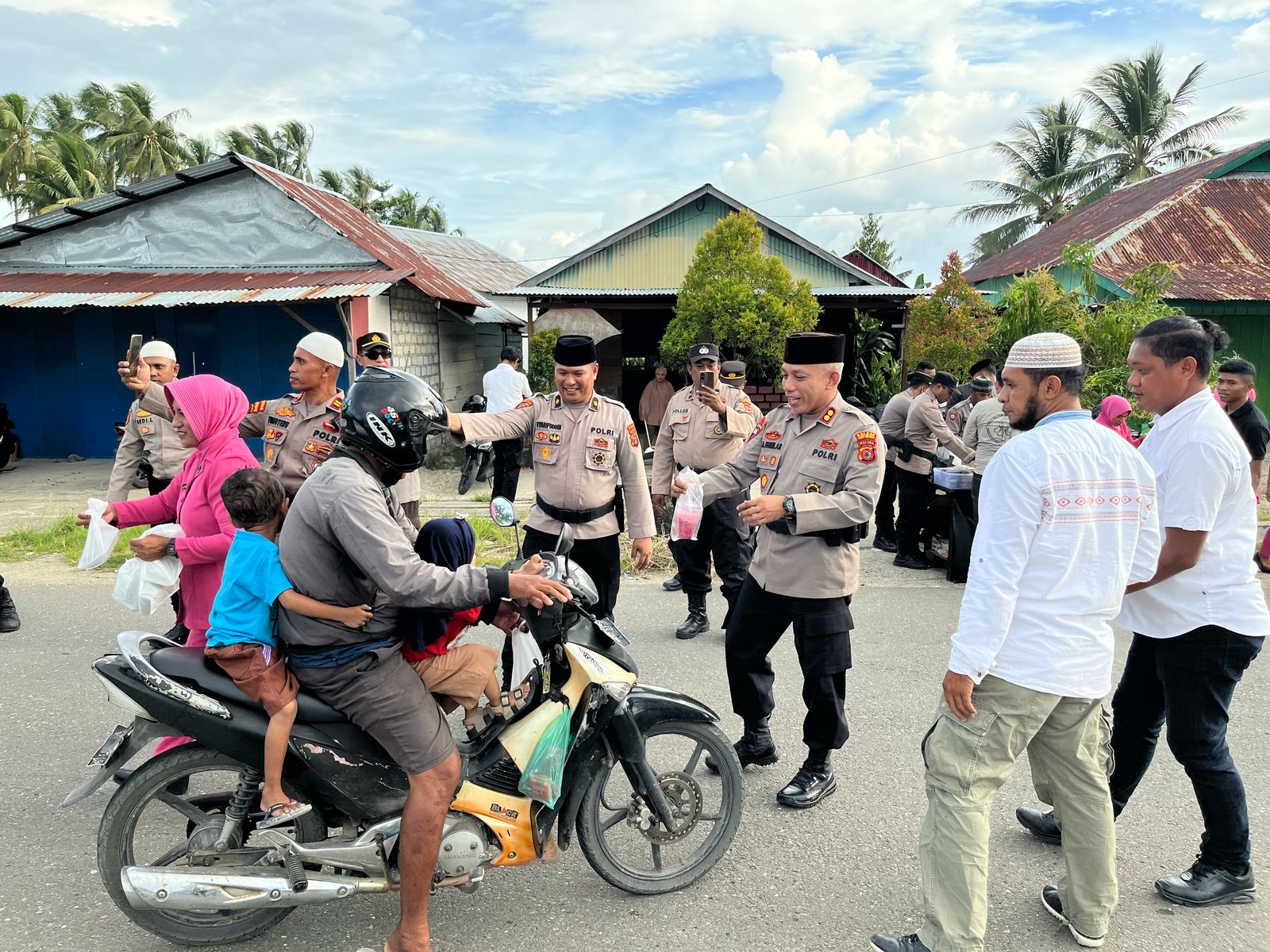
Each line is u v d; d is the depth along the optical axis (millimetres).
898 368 16547
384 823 2734
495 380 10422
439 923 2994
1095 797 2773
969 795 2635
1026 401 2684
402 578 2463
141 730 2738
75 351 14742
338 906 3092
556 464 4859
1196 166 21172
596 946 2865
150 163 36312
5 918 2951
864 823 3639
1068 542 2547
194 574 3641
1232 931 2951
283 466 4551
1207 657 2977
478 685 3023
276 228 13773
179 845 3027
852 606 6711
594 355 4840
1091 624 2623
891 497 8742
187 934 2781
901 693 4961
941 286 15859
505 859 2873
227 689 2625
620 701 2936
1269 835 3502
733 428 6141
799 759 4215
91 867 3262
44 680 4988
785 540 3709
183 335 14445
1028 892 3174
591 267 16891
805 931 2953
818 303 16250
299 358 4453
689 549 5879
